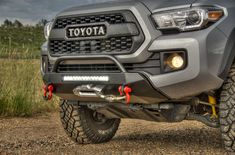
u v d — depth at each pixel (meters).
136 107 4.86
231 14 4.58
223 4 4.58
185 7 4.38
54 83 4.95
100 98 4.81
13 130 7.10
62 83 4.87
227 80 4.64
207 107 5.16
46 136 6.45
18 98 9.08
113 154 4.91
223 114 4.66
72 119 5.56
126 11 4.45
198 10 4.34
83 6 4.88
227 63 4.49
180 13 4.37
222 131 4.69
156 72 4.40
